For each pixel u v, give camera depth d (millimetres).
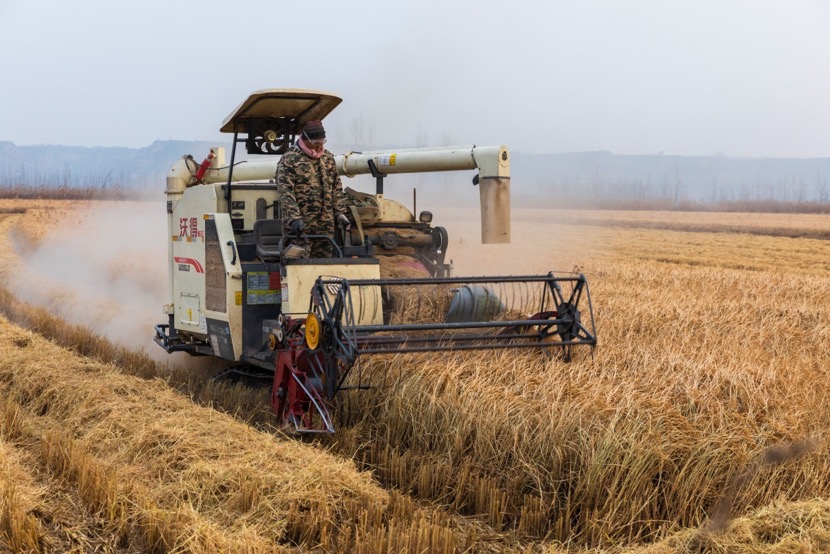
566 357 8023
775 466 6223
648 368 7816
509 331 8242
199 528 4988
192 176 10469
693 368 7867
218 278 8750
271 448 6359
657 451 6059
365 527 5254
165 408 7430
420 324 7184
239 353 8539
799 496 6230
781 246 36812
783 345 10383
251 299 8578
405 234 9578
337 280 7234
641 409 6570
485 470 6547
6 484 5441
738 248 35406
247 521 5332
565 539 5840
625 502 5969
